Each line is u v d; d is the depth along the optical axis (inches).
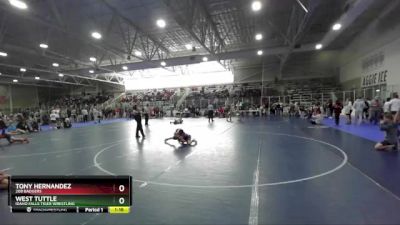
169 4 394.3
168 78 1363.2
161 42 733.3
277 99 1085.8
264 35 698.2
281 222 128.1
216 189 178.5
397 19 503.2
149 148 348.5
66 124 739.4
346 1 469.4
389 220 127.3
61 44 694.5
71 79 1418.6
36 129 653.9
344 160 249.6
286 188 176.6
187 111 1107.3
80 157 302.5
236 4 479.5
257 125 628.7
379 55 615.8
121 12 501.7
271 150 311.3
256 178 201.2
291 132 476.4
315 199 155.6
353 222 126.3
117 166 252.5
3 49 600.7
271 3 488.4
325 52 1026.1
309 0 428.1
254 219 132.1
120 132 570.9
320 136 413.7
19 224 133.9
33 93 1411.2
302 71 1076.5
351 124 573.3
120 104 1298.0
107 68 816.9
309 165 235.3
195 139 416.2
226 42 765.9
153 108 1138.7
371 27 625.0
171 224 129.4
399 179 187.9
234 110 1026.7
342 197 157.5
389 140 289.9
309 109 829.2
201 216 137.4
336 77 1005.8
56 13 429.1
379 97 593.3
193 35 499.5
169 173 222.4
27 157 311.6
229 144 363.3
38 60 851.4
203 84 1294.3
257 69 1164.5
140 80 1423.5
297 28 558.3
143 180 204.1
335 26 476.1
